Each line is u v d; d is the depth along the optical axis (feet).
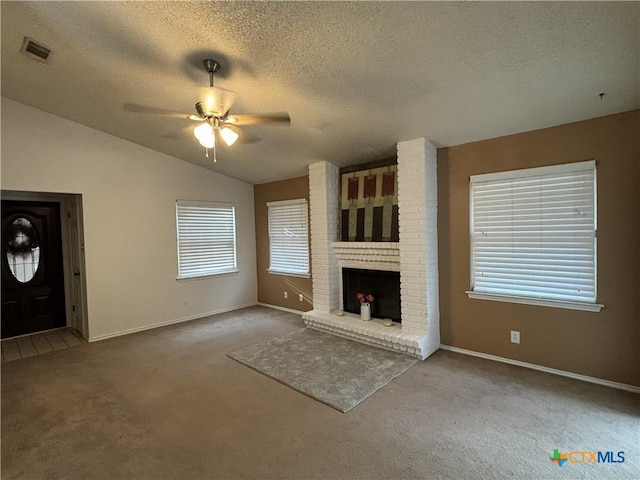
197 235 18.21
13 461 6.96
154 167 16.42
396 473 6.41
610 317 9.27
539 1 5.74
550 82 8.02
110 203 15.06
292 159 15.57
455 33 6.70
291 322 16.88
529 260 10.61
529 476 6.24
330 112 10.74
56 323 16.66
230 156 16.10
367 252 14.30
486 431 7.59
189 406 9.04
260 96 9.99
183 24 7.32
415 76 8.31
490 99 9.01
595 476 6.20
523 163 10.55
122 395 9.70
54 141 13.51
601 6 5.74
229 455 7.05
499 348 11.38
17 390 10.08
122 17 7.41
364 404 8.91
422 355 11.59
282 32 7.23
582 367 9.80
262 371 11.10
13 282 15.38
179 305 17.42
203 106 8.05
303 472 6.51
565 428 7.60
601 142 9.20
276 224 19.61
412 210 12.19
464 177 11.87
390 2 6.09
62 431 7.98
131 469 6.70
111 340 14.58
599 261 9.35
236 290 19.98
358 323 13.91
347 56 7.84
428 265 12.05
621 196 8.96
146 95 11.05
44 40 8.66
